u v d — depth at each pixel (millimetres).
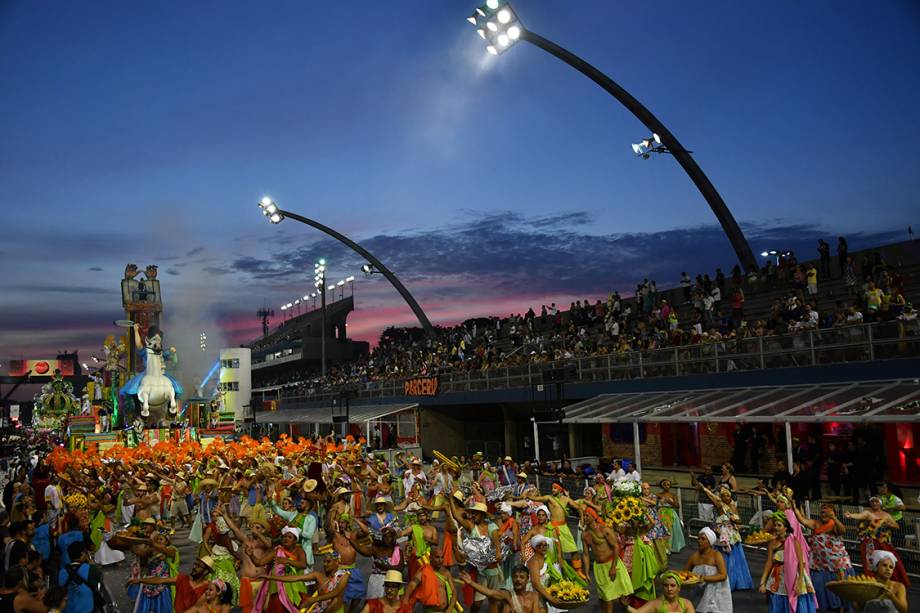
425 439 44688
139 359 63188
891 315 22984
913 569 13266
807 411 19578
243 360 95812
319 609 9031
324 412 53344
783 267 33219
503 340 48188
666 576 8180
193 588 9367
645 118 35156
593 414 26406
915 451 20844
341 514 12266
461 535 11258
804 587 10547
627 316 36406
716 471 25266
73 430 55438
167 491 21750
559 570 11008
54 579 12953
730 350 26047
